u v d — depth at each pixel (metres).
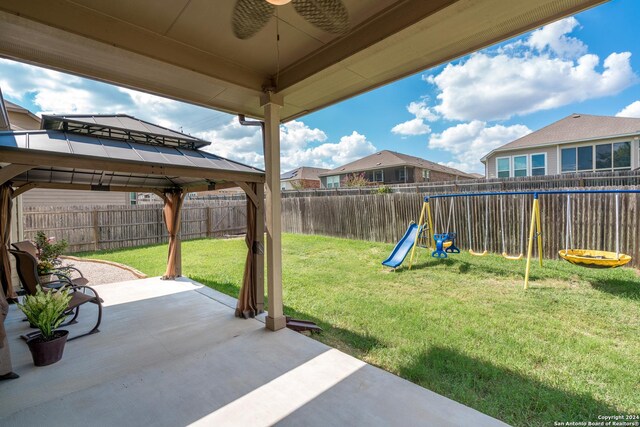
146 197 17.61
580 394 2.40
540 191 5.52
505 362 2.88
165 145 4.51
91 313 4.43
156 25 2.54
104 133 4.09
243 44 2.87
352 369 2.82
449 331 3.57
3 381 2.71
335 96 3.86
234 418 2.20
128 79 3.13
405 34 2.37
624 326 3.58
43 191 10.80
